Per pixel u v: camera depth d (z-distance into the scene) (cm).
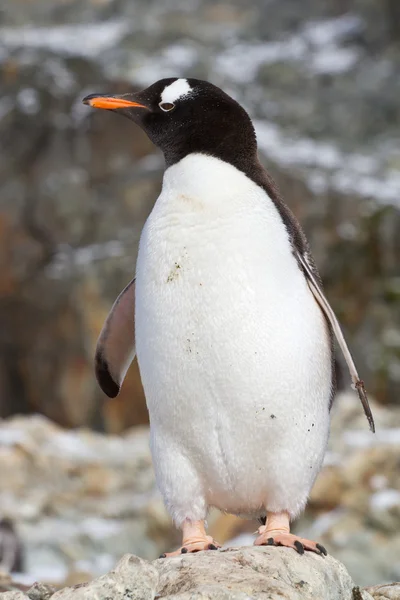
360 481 1389
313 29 3008
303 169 2467
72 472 1600
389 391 2233
